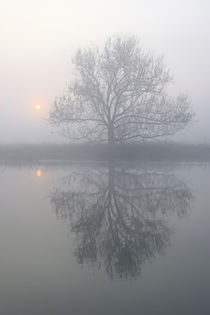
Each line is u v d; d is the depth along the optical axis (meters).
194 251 5.55
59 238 6.27
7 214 8.07
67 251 5.59
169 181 14.18
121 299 3.93
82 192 11.25
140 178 15.17
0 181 13.67
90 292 4.12
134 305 3.80
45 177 15.11
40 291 4.14
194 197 10.51
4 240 6.12
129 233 6.63
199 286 4.25
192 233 6.61
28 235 6.45
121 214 8.23
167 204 9.39
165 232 6.68
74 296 4.02
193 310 3.68
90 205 9.21
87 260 5.17
